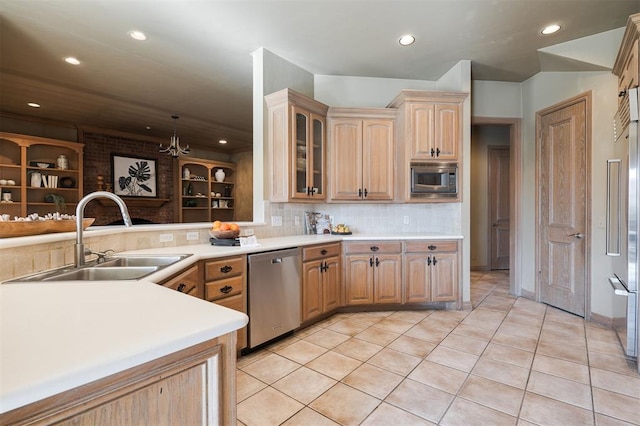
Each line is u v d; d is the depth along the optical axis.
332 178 3.66
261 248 2.62
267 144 3.34
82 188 5.59
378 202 3.75
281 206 3.53
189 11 2.61
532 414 1.77
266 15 2.68
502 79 4.04
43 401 0.57
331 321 3.26
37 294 1.12
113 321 0.84
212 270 2.29
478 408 1.83
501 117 4.10
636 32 2.12
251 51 3.30
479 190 5.75
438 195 3.58
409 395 1.96
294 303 2.91
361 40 3.11
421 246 3.54
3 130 5.14
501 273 5.53
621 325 2.70
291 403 1.90
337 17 2.72
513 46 3.24
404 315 3.44
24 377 0.55
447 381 2.12
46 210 5.21
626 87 2.44
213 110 5.16
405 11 2.65
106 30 2.87
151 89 4.27
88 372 0.60
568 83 3.50
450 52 3.37
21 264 1.42
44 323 0.82
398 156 3.72
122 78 3.92
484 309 3.63
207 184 7.75
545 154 3.79
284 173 3.20
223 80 4.00
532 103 3.96
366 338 2.83
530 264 4.02
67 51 3.25
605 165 3.11
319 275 3.19
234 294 2.44
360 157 3.69
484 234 5.77
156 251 2.34
